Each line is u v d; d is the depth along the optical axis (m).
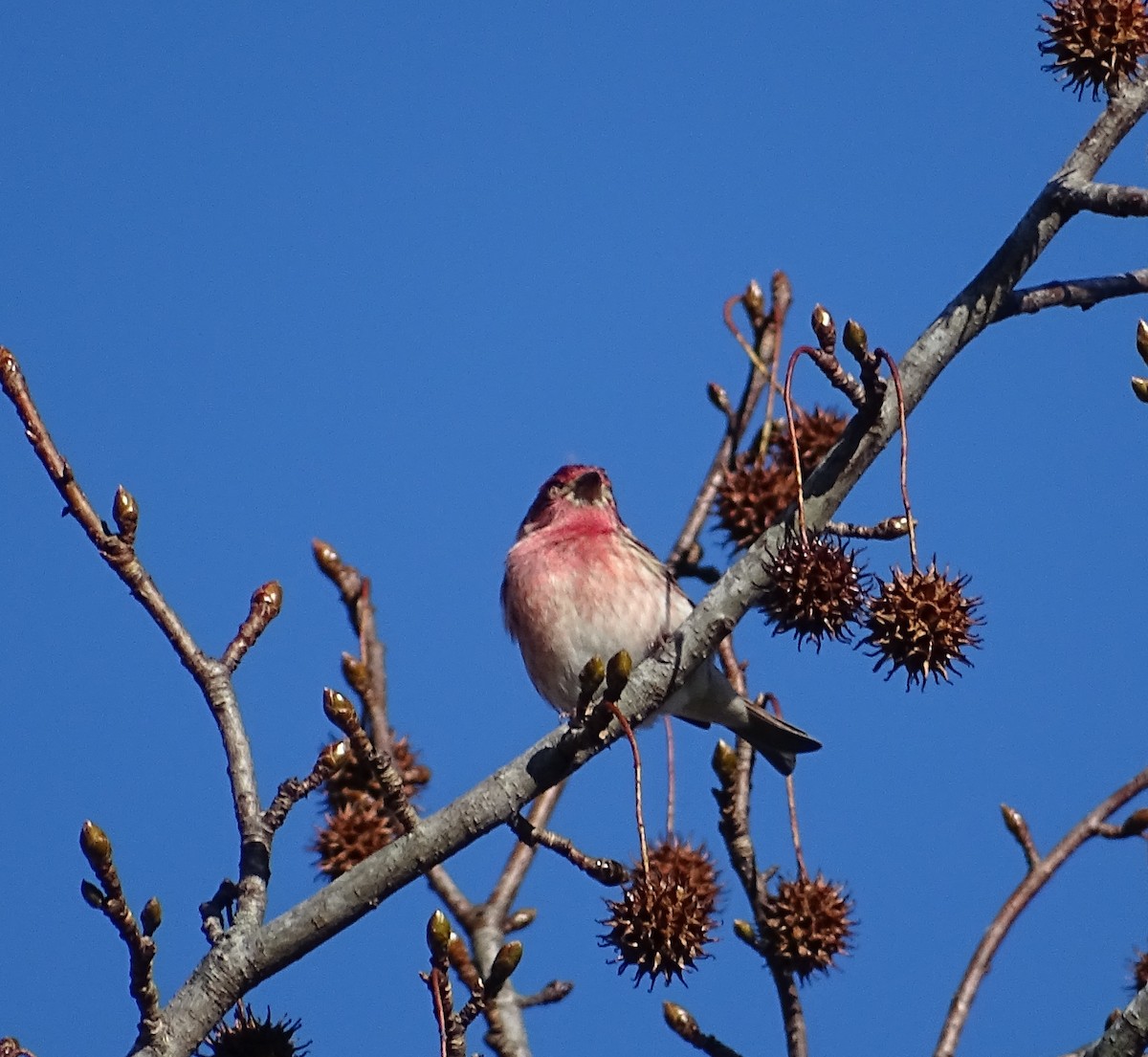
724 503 12.99
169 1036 8.02
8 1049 7.28
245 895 8.47
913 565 8.00
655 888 7.94
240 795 8.76
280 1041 8.22
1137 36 9.09
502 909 11.92
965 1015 10.50
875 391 8.57
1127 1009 8.06
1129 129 9.40
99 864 7.70
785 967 10.35
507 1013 11.34
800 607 8.00
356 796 10.71
